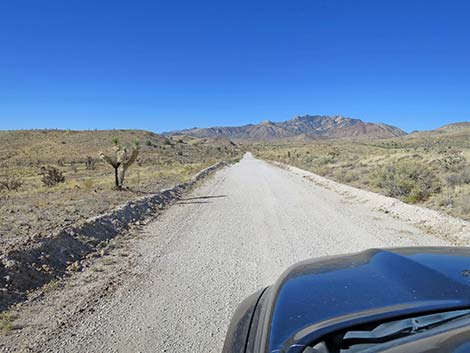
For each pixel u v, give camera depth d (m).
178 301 5.30
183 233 9.74
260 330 2.21
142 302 5.30
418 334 1.75
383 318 1.84
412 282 2.16
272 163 57.41
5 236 8.56
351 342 1.77
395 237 8.74
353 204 14.24
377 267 2.50
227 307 5.05
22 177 39.88
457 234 8.67
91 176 37.06
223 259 7.30
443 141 122.06
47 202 14.56
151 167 48.56
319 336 1.81
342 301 2.08
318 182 23.48
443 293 1.98
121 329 4.50
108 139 110.44
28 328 4.59
